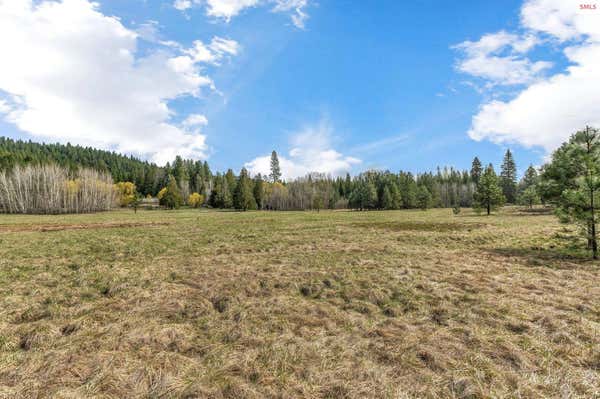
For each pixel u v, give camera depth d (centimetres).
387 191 7956
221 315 622
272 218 4034
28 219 3931
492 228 2331
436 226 2605
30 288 802
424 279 857
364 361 425
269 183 10256
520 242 1584
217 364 426
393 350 455
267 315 609
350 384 372
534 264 1040
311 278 891
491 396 348
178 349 477
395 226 2658
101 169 10294
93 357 434
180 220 3738
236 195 7588
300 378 389
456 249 1405
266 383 378
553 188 1259
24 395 356
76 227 2745
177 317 609
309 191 8888
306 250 1430
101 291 797
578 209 1106
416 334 512
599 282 796
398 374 398
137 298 720
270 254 1333
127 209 7856
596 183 1041
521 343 472
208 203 9581
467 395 352
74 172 8619
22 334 518
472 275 898
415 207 8194
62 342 493
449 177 11538
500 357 432
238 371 405
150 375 392
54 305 671
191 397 352
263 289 806
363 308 655
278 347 465
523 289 744
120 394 359
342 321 584
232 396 353
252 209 7712
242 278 891
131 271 1000
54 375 391
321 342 486
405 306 666
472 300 674
